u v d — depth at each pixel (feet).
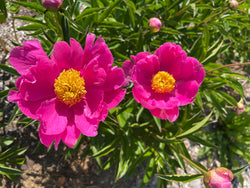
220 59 1.68
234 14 1.22
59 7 0.65
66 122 0.65
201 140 0.95
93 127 0.64
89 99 0.67
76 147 1.07
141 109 0.81
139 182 1.33
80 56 0.65
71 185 1.22
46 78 0.63
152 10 1.11
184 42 1.26
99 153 0.90
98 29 1.03
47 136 0.61
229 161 1.50
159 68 0.78
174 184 1.38
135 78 0.71
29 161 1.17
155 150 1.01
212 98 1.05
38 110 0.62
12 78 1.23
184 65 0.76
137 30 1.05
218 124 1.55
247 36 1.59
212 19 1.18
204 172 0.73
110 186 1.28
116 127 0.98
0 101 1.19
